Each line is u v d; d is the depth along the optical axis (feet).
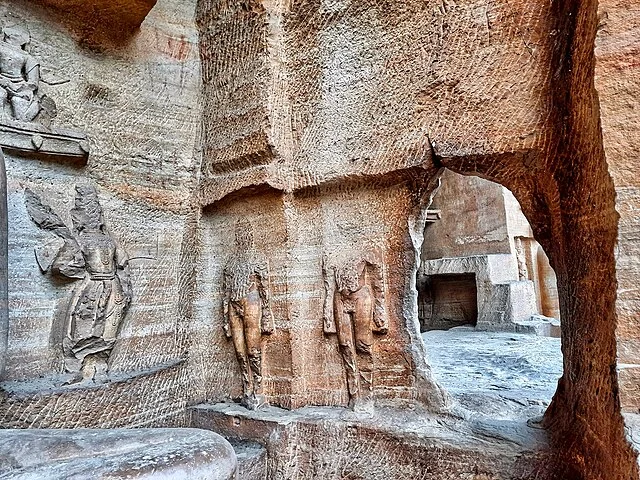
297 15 12.19
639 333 6.33
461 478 9.02
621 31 6.81
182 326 13.00
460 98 9.93
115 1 11.44
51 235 10.78
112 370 11.43
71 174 11.50
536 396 11.85
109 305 11.07
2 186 8.64
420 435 9.56
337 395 11.34
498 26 9.63
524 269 24.73
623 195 6.53
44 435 5.56
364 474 9.98
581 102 7.82
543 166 9.40
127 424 10.94
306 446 10.53
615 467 6.28
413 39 10.58
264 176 11.65
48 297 10.59
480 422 9.99
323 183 11.49
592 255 7.57
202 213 13.43
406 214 10.96
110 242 11.31
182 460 5.06
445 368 15.03
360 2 11.30
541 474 8.54
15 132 10.32
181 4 13.62
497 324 22.71
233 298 12.10
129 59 12.63
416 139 10.37
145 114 12.85
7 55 10.45
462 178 25.66
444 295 26.63
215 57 13.43
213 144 13.19
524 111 9.32
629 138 6.61
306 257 11.95
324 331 11.36
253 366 11.99
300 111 12.03
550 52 9.12
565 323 9.07
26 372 10.05
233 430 11.36
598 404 7.20
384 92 10.90
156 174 12.91
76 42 11.84
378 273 11.06
